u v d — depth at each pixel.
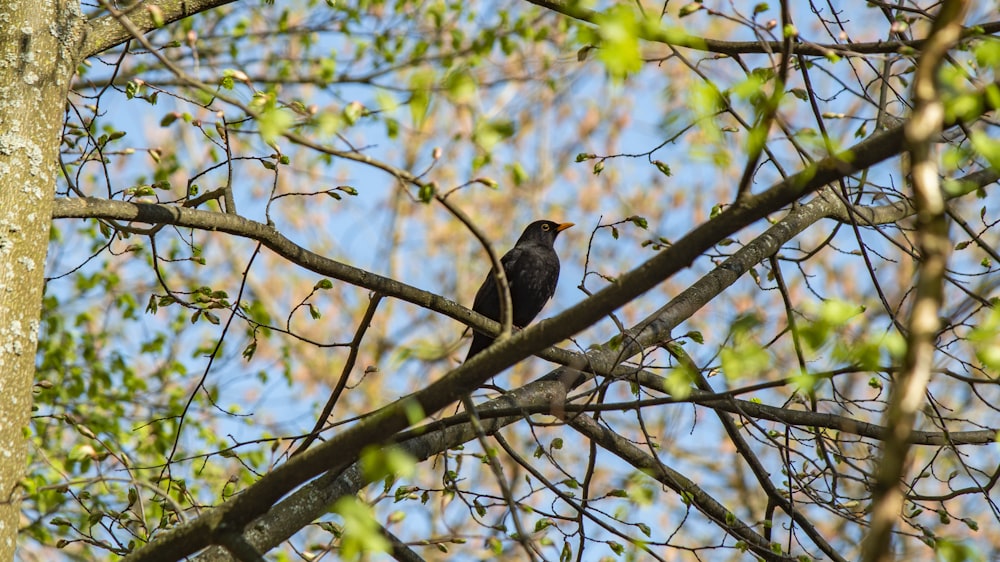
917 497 7.97
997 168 4.71
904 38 8.46
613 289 5.71
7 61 7.10
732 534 8.16
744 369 5.14
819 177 5.48
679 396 5.56
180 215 7.73
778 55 8.12
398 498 7.30
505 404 8.48
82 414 12.76
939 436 8.38
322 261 8.40
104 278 13.55
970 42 7.21
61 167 8.60
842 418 8.16
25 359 6.74
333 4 9.80
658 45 11.38
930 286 4.04
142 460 12.72
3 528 6.36
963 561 5.19
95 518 7.55
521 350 5.90
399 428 6.01
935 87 4.84
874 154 5.41
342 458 6.09
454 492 7.13
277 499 6.24
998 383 5.84
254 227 8.05
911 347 3.97
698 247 5.62
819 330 4.77
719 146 5.64
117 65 8.00
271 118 5.04
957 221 8.15
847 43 8.24
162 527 7.87
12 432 6.58
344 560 4.43
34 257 6.89
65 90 7.36
